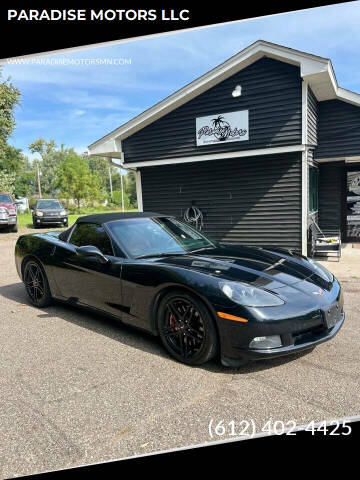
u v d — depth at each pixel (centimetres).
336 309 284
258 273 289
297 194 741
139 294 308
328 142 842
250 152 751
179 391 243
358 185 913
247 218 800
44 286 433
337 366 272
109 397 238
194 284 267
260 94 731
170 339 293
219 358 290
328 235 955
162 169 887
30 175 4716
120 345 322
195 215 847
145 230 376
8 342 337
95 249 335
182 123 818
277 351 247
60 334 353
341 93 780
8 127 1947
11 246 1098
